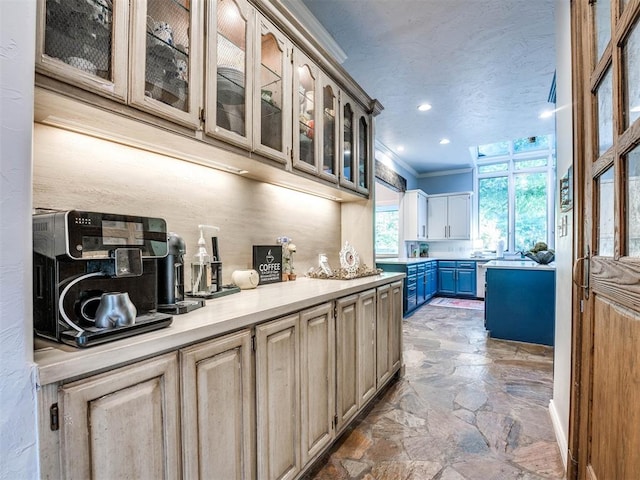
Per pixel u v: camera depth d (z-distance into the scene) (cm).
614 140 104
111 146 130
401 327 269
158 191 148
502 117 418
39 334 84
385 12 231
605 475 113
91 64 97
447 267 663
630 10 91
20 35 67
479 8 228
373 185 281
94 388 75
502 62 294
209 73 132
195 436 97
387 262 509
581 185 143
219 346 106
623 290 98
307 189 234
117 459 79
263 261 201
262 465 122
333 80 221
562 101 186
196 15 127
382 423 199
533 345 351
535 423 198
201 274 152
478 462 163
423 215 671
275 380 129
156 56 116
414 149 554
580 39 145
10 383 64
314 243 259
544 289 352
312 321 153
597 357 123
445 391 242
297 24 179
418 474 154
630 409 94
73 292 87
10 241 64
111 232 90
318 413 156
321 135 207
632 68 96
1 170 64
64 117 105
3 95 64
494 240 677
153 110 111
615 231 104
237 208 190
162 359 90
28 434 66
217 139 137
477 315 496
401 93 353
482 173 689
